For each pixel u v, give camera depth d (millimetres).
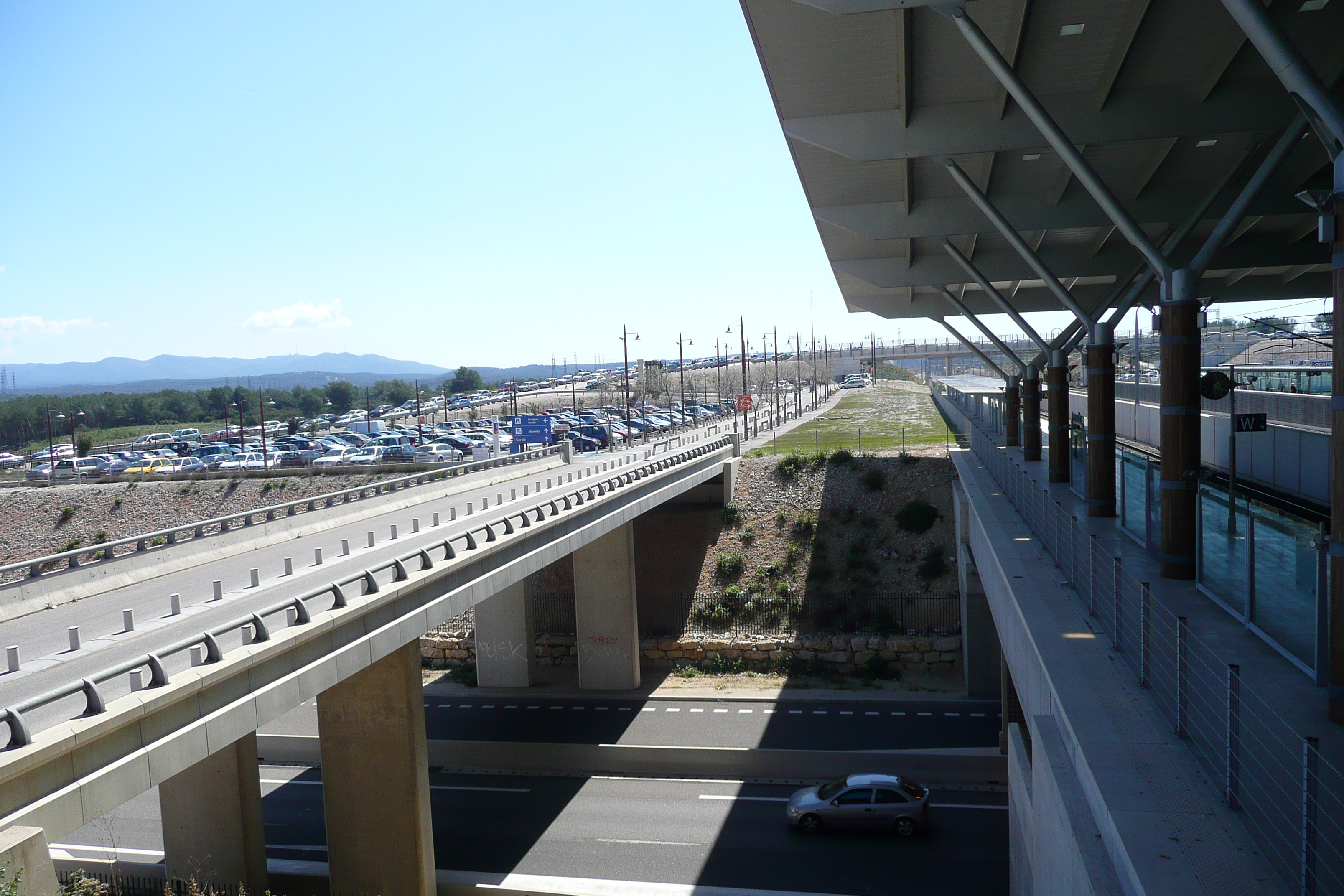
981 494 30359
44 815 10531
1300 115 15961
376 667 20641
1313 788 6992
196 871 21484
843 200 29031
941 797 26812
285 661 15172
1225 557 15000
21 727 10445
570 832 25547
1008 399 47438
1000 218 23156
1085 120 20578
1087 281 49125
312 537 30859
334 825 21156
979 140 21375
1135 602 15508
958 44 18141
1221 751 9586
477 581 22078
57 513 66625
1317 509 23484
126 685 14109
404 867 20844
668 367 188750
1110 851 8422
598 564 38219
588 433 74312
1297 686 11375
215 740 13367
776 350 101500
